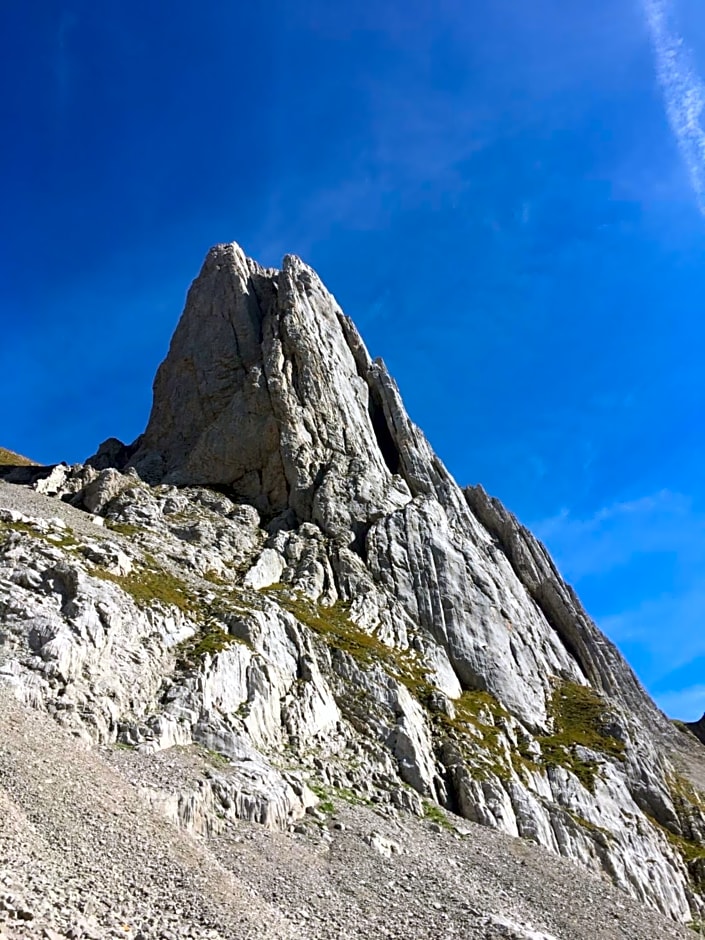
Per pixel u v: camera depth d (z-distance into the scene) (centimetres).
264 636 6072
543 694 8556
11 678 4222
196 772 4269
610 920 4559
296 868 3853
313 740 5622
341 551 8756
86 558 5975
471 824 5534
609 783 7131
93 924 2188
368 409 11719
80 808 3034
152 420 11525
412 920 3697
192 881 2909
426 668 7550
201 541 8206
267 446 10062
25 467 10538
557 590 11069
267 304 12350
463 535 10275
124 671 4891
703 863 6881
